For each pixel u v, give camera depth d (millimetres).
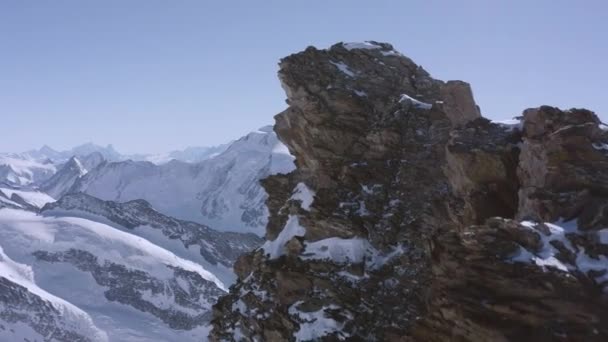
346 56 43656
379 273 32656
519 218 23781
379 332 29875
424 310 29422
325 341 29797
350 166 37375
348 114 40031
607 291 18094
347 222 34750
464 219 27734
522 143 26422
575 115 24172
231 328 35469
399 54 44000
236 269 42344
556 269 18656
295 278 33375
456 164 28219
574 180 21797
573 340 17359
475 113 37219
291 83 42375
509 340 17938
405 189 35562
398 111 38688
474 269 19688
